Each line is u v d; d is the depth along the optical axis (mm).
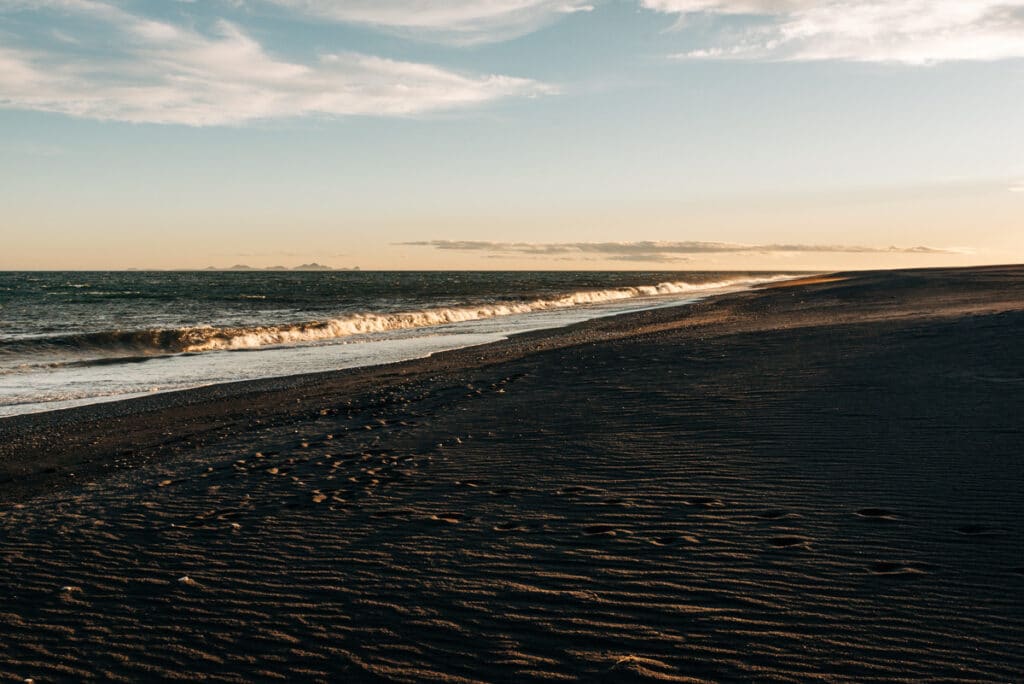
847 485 5754
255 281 134750
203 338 25922
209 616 4387
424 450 8328
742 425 7969
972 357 10656
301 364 20359
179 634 4188
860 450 6605
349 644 3928
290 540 5613
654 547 4898
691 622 3875
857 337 14336
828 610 3879
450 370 16062
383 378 15734
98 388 16656
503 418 9828
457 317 38938
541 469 7070
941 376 9461
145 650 4031
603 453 7426
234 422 11555
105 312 45594
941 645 3479
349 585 4684
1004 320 14500
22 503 7418
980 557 4340
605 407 9844
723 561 4586
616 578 4473
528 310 46844
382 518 5977
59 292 78125
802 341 14695
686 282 92375
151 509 6770
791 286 58438
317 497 6742
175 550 5578
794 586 4176
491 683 3459
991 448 6273
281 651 3910
